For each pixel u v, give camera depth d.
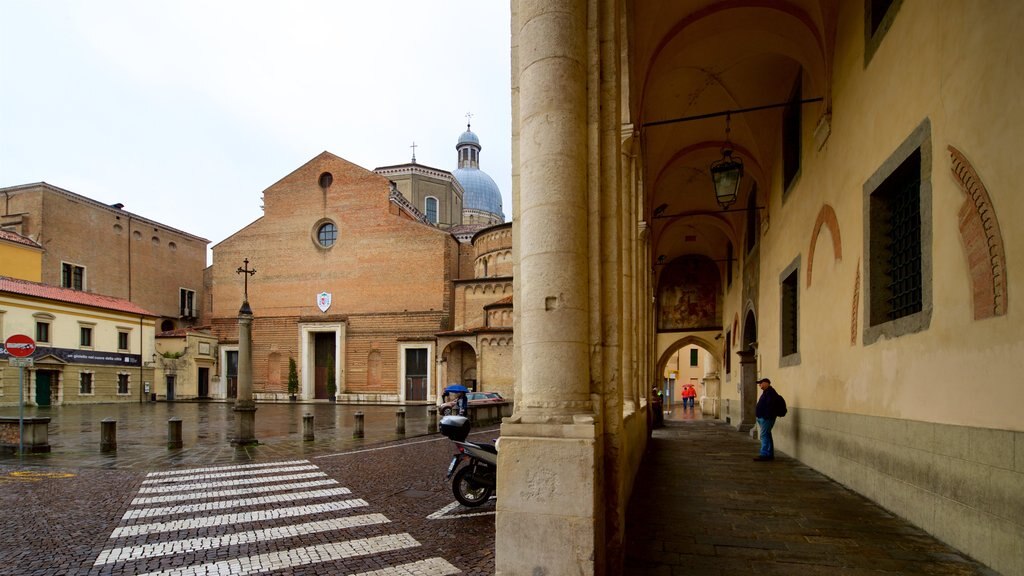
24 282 35.47
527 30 4.66
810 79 10.48
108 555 5.54
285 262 47.28
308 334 45.62
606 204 4.79
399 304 44.59
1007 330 4.60
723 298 25.03
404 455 12.73
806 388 10.67
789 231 12.40
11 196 42.94
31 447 13.16
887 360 6.92
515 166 5.02
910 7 6.35
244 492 8.54
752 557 5.06
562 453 3.88
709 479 8.98
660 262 22.81
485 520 6.72
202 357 45.75
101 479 9.83
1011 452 4.53
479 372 36.16
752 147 14.76
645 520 6.33
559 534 3.83
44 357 33.56
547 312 4.37
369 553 5.48
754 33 10.78
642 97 10.25
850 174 8.38
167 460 12.11
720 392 26.33
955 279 5.39
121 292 48.69
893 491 6.67
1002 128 4.66
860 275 7.93
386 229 45.62
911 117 6.32
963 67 5.23
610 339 4.63
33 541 6.04
